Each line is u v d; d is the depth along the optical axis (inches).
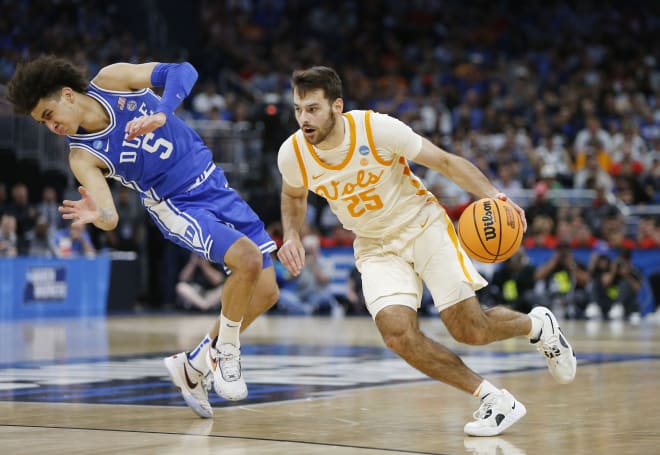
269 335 490.3
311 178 203.6
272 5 1084.5
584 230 657.0
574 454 168.6
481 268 633.6
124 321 607.5
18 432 194.7
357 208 204.4
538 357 365.7
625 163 735.7
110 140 214.8
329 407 232.8
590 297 624.4
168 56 902.4
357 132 197.0
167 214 222.2
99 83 216.1
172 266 746.8
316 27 1066.7
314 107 192.7
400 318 197.5
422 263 204.2
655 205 724.0
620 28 1089.4
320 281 687.7
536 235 661.9
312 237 687.7
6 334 493.7
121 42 896.9
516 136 784.3
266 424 205.6
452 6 1122.0
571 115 863.7
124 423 207.3
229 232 214.7
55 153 721.6
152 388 272.8
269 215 697.6
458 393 259.6
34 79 205.8
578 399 245.4
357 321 613.9
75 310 673.6
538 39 1067.9
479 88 956.6
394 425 203.9
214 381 215.3
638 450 172.2
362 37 1058.7
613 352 389.1
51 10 919.7
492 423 189.0
